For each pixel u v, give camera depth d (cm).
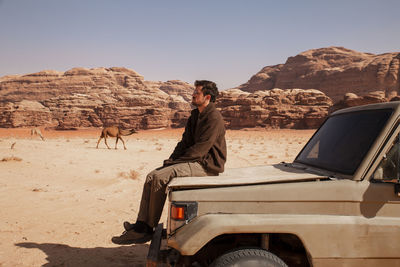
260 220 261
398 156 278
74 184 1102
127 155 2225
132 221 685
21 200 840
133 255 489
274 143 4756
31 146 2397
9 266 433
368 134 302
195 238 259
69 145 3041
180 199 278
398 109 287
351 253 264
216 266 256
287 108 13038
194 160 337
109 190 1023
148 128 18325
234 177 315
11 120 19462
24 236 565
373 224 266
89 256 478
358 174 279
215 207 275
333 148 339
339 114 380
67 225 643
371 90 18500
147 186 339
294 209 274
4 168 1333
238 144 4384
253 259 254
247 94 15100
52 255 478
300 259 308
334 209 273
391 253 266
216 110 353
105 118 19425
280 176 302
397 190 269
